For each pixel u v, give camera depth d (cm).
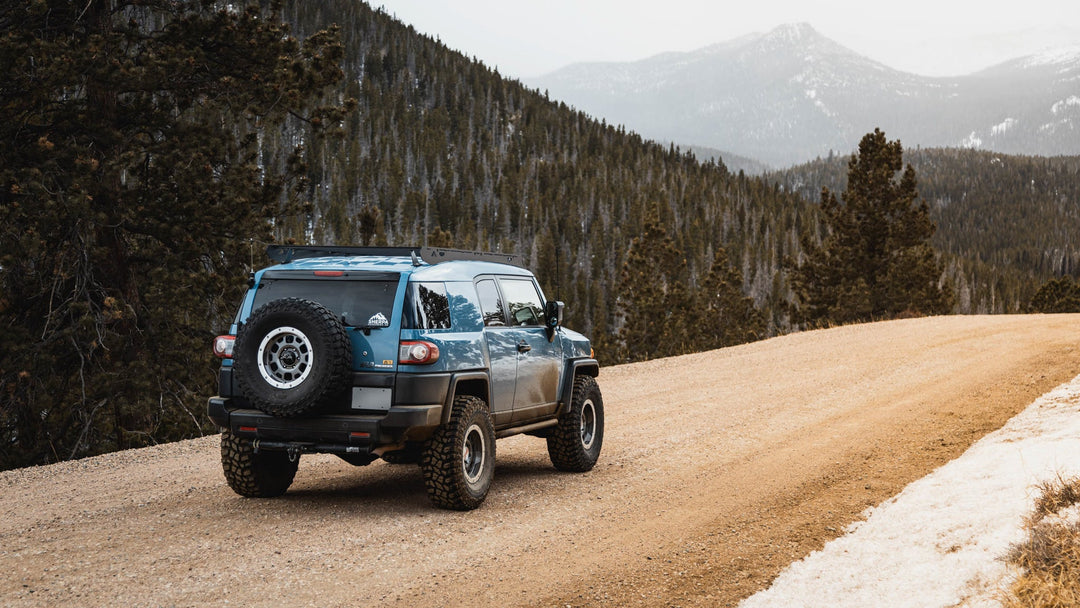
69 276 1797
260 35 1998
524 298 864
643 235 7150
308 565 553
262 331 656
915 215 4409
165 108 1939
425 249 719
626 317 7131
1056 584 408
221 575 531
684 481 835
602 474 888
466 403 712
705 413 1300
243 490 753
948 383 1448
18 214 1655
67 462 1011
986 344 1955
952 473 734
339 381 656
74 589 504
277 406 652
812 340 2372
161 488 831
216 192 1895
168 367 1802
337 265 721
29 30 1777
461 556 577
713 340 7481
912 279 4356
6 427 1761
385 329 676
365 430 657
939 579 473
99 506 751
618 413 1339
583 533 642
